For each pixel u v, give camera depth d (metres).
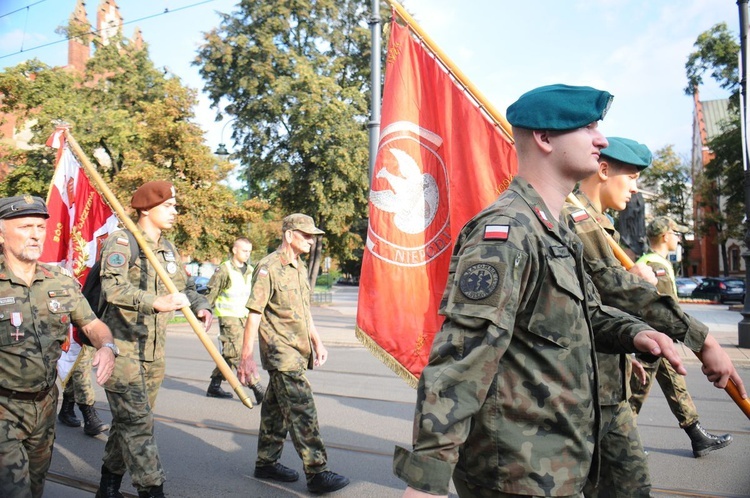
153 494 3.89
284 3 29.08
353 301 34.06
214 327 17.00
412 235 3.74
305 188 28.16
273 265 4.65
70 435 6.05
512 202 1.88
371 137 9.87
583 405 1.82
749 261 12.12
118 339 3.99
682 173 47.50
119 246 3.99
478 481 1.80
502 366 1.78
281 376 4.46
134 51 31.09
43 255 5.37
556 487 1.75
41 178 25.00
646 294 2.51
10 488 2.97
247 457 5.29
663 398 7.41
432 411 1.58
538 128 1.97
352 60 31.45
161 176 19.75
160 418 6.64
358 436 5.77
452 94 3.71
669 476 4.59
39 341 3.19
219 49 29.20
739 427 5.99
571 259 1.88
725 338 13.56
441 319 3.63
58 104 24.45
